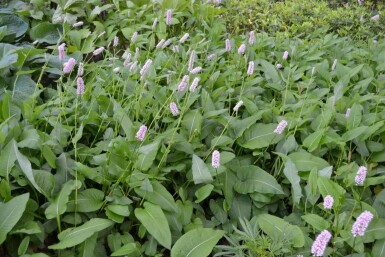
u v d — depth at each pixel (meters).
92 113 1.66
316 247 1.12
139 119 1.79
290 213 1.58
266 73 2.18
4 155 1.36
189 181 1.54
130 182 1.41
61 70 2.04
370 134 1.69
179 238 1.28
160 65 2.09
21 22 2.35
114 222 1.37
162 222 1.30
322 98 2.07
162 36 2.37
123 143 1.46
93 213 1.38
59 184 1.39
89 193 1.38
